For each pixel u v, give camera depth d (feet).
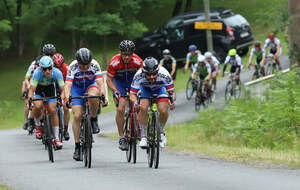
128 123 73.20
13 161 79.15
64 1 264.11
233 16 223.10
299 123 101.65
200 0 326.85
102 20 265.95
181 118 139.03
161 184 55.98
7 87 263.29
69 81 71.97
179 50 228.22
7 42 287.28
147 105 67.77
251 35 226.58
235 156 76.79
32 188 56.54
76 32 287.69
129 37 275.80
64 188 55.67
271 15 134.10
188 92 171.01
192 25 225.56
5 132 141.18
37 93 79.51
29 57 293.64
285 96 103.09
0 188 55.98
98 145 97.55
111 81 73.72
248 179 57.67
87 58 69.77
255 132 102.68
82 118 72.74
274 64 174.29
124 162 74.43
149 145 69.00
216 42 219.41
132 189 53.67
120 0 267.80
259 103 114.52
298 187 52.42
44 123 78.23
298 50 120.37
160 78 68.03
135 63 73.41
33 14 277.03
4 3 304.91
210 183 55.88
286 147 95.76
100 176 62.34
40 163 75.82
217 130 112.37
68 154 85.97
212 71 153.38
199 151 84.89
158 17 331.77
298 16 119.96
